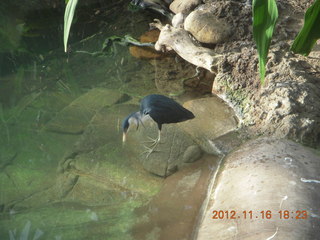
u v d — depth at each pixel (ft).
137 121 12.55
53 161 12.98
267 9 7.39
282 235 8.59
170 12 21.52
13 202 11.48
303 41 8.71
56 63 18.31
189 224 10.47
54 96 16.08
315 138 12.43
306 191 9.81
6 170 12.65
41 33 20.74
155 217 10.78
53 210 11.16
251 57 15.34
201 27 17.34
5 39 20.11
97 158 13.01
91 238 10.17
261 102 13.82
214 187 11.27
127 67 17.65
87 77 17.21
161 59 18.04
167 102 12.28
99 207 11.25
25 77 17.37
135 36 19.95
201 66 16.39
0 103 15.75
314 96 13.44
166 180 12.07
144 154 13.04
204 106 14.83
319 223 8.93
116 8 22.63
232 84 15.08
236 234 9.05
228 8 17.78
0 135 14.03
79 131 14.19
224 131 13.55
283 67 14.62
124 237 10.17
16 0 22.49
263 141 12.15
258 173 10.59
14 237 10.25
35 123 14.65
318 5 8.11
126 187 11.92
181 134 13.70
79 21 21.57
